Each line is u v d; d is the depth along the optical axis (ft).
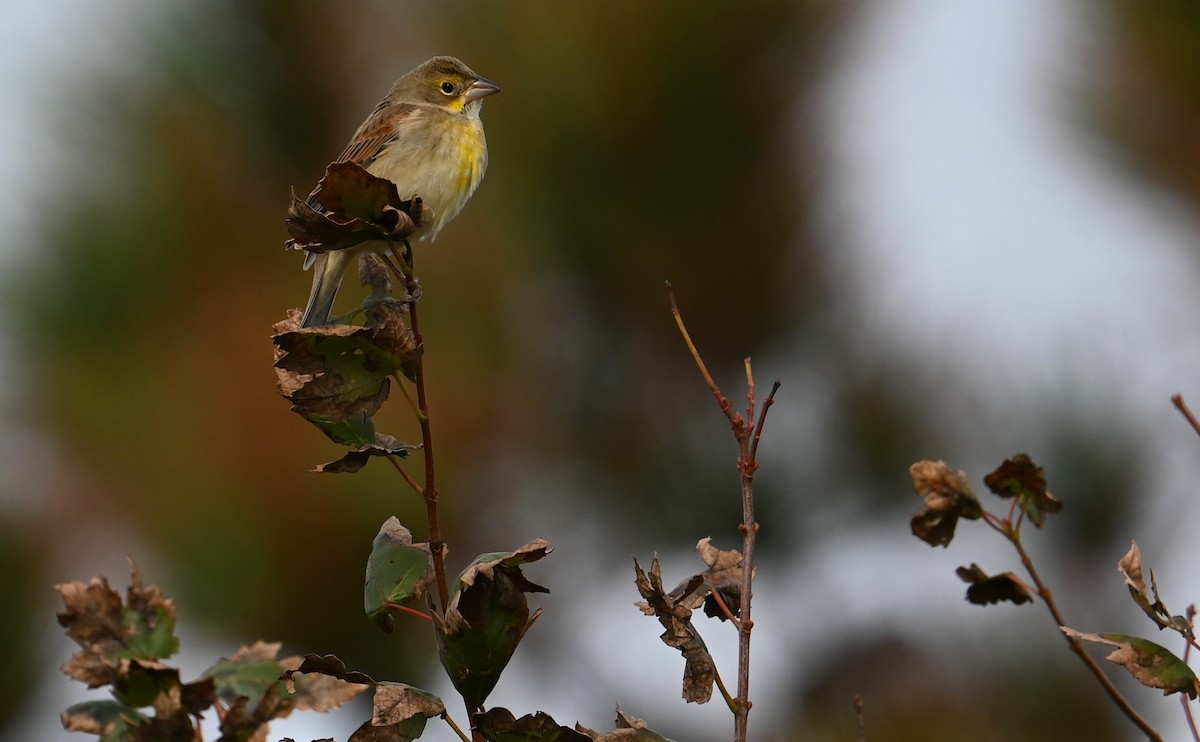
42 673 31.86
